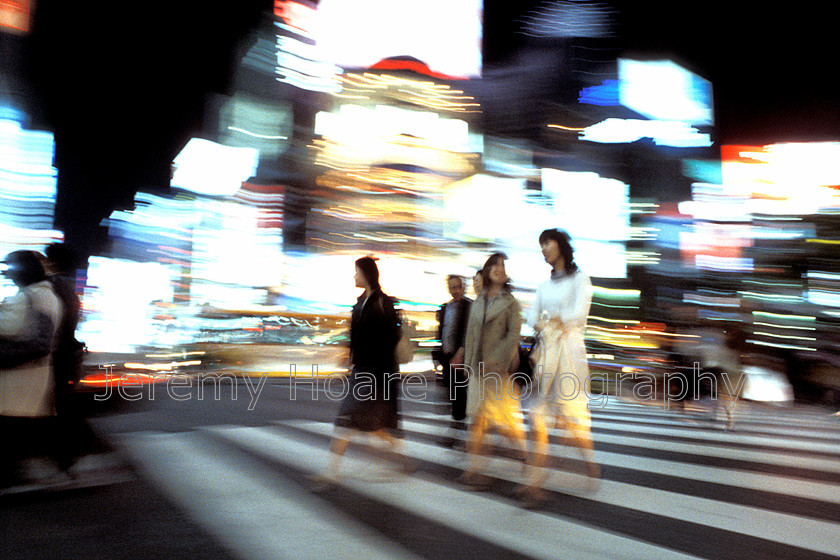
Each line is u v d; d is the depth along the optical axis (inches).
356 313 189.2
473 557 117.6
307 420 325.4
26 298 161.5
